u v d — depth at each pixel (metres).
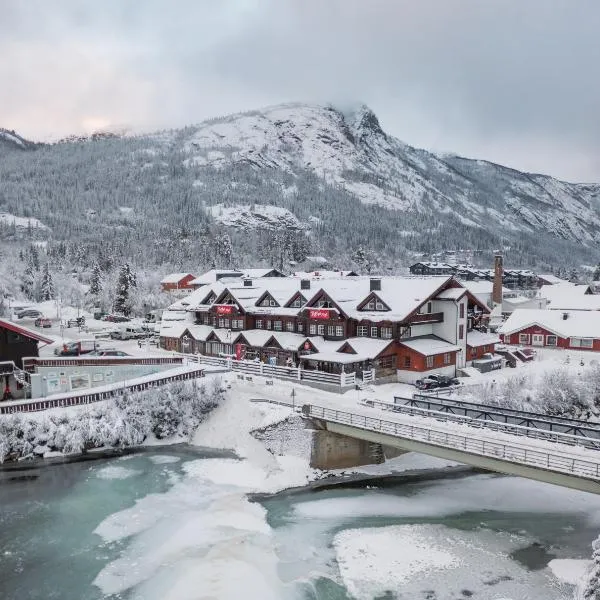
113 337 96.06
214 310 78.62
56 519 37.56
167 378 56.47
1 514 38.12
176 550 33.94
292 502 41.56
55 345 85.88
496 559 33.88
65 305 140.50
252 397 54.97
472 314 70.44
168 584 30.50
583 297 104.31
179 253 199.12
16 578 31.00
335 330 66.94
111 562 32.59
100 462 47.12
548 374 61.69
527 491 43.59
